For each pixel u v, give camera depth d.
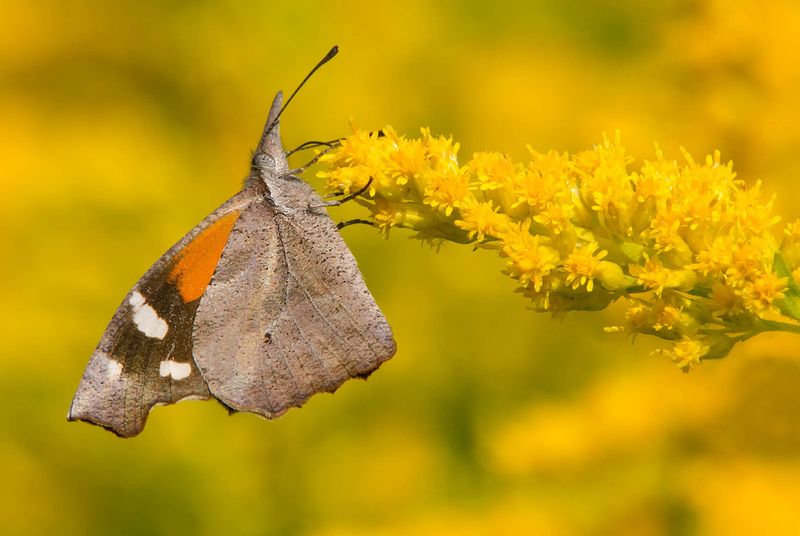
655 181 0.35
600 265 0.35
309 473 0.44
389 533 0.43
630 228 0.35
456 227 0.36
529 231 0.35
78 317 0.44
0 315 0.44
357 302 0.37
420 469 0.43
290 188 0.37
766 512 0.41
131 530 0.44
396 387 0.44
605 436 0.42
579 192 0.35
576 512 0.42
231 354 0.37
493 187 0.35
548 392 0.44
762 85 0.41
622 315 0.41
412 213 0.36
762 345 0.41
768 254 0.35
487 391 0.44
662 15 0.44
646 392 0.42
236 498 0.43
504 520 0.42
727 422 0.42
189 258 0.37
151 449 0.43
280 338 0.37
